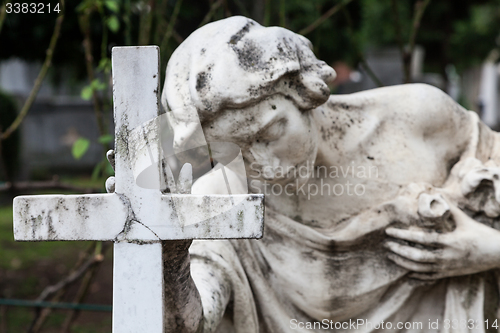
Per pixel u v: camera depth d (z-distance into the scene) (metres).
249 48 1.11
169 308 1.05
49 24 3.30
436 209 1.32
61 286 2.71
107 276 4.85
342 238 1.36
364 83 7.84
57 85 5.37
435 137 1.45
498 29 7.71
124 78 0.94
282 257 1.39
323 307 1.39
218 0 2.45
